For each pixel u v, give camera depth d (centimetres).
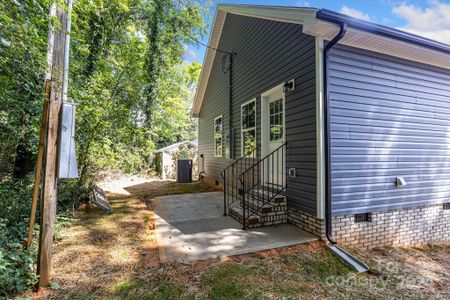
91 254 290
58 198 438
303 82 376
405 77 405
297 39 394
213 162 885
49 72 282
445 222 436
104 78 551
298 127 388
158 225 411
